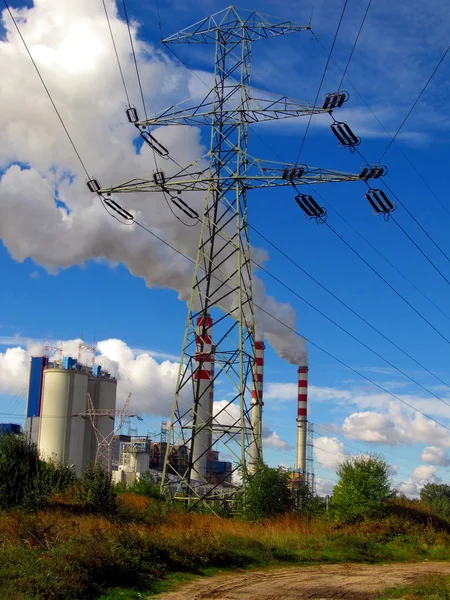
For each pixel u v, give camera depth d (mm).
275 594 25344
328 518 56000
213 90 54438
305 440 128250
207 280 52719
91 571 23406
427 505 65688
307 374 131125
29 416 166000
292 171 48062
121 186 50938
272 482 49281
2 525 27797
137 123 52344
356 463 57812
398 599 25516
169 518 41812
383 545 48156
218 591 25094
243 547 36344
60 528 28156
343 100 48469
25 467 41688
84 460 135125
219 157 53219
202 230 52906
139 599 22234
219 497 50531
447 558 45781
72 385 134375
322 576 31844
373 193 44594
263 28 55125
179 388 51250
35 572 21219
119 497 47344
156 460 149875
